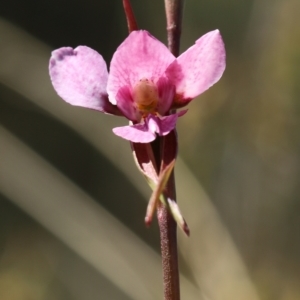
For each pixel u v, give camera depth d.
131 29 0.26
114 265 0.50
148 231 0.59
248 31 0.65
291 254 0.58
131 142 0.26
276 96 0.60
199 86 0.26
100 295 0.57
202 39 0.26
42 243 0.60
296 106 0.59
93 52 0.27
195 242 0.52
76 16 0.63
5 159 0.49
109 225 0.51
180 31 0.26
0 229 0.59
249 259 0.58
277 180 0.59
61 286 0.58
